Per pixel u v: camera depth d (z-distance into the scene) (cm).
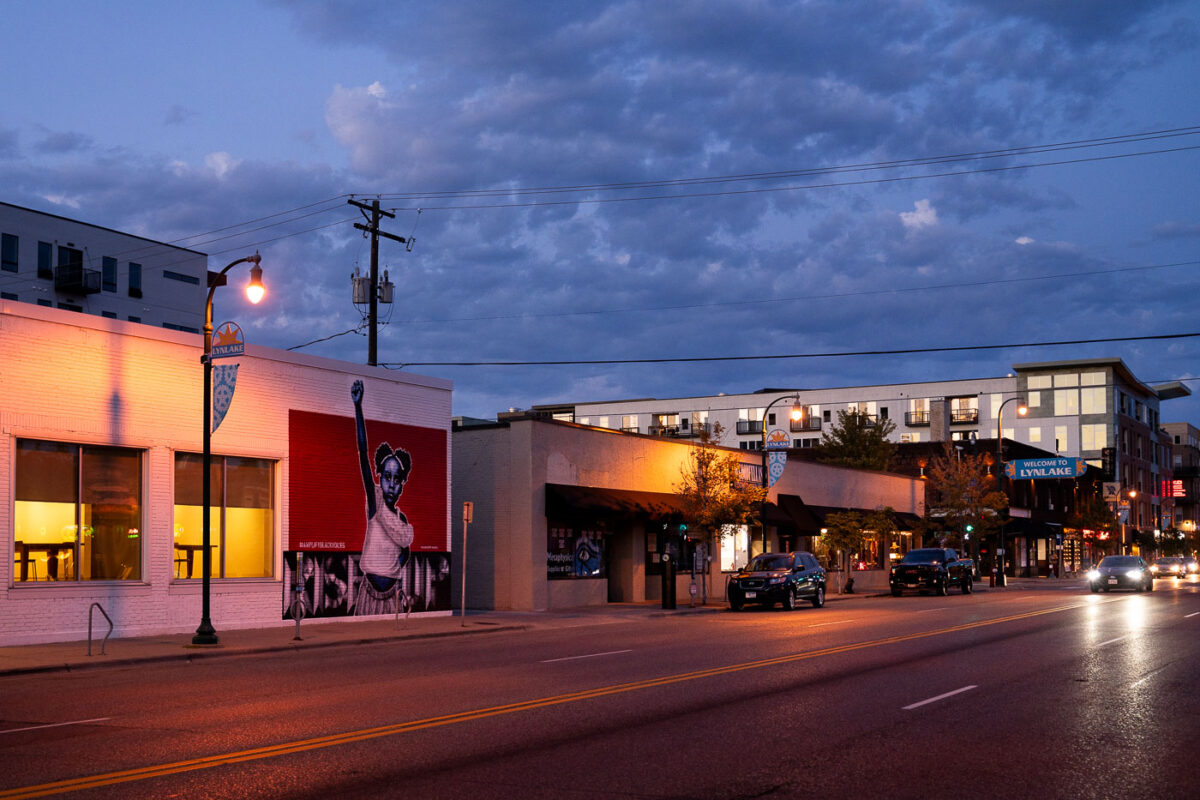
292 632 2392
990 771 905
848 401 10625
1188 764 939
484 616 3011
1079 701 1301
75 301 6338
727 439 10962
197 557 2427
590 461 3578
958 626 2527
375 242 3759
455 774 883
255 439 2541
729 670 1617
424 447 3008
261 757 951
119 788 832
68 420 2166
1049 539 8431
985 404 10250
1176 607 3309
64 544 2167
